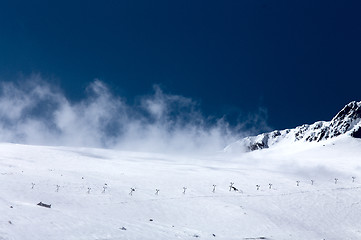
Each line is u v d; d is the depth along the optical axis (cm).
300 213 5528
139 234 2928
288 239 4153
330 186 7156
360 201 6197
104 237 2639
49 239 2384
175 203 5512
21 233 2370
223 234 4125
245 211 5269
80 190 5716
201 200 5766
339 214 5578
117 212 4700
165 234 3170
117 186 6294
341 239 4531
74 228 2744
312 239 4316
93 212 4488
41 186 5597
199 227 4419
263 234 4303
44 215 2992
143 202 5391
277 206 5788
